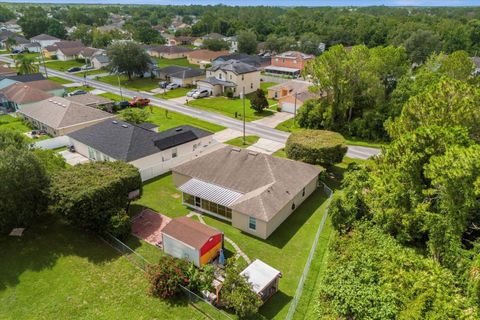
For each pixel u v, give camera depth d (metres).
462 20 195.62
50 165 40.69
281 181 39.59
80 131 56.72
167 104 86.25
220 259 31.12
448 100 34.16
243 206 35.97
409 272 23.44
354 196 34.78
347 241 31.31
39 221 37.12
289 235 35.97
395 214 30.69
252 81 100.94
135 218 38.59
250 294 25.34
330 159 46.41
